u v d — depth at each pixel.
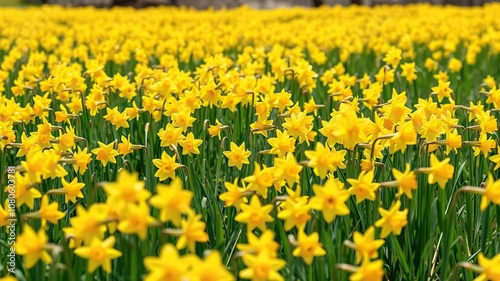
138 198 2.48
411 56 9.57
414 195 3.81
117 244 3.30
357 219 3.95
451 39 10.90
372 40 10.28
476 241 4.03
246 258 2.48
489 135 5.46
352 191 3.12
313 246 2.73
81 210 2.58
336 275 2.70
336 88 6.23
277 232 3.55
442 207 3.68
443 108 4.69
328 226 3.53
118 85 5.92
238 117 5.36
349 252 3.31
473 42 10.88
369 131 3.71
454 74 8.34
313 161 3.15
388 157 4.38
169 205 2.50
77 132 5.05
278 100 5.05
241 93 5.26
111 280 3.25
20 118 5.15
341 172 4.15
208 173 4.81
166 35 12.48
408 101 7.18
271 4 27.02
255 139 4.93
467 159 4.82
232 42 10.71
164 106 5.20
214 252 2.28
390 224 2.96
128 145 4.11
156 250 3.72
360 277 2.56
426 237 3.72
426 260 3.74
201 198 4.23
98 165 4.82
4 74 6.77
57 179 4.16
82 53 8.87
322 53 8.66
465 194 3.82
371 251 2.69
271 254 2.59
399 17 17.34
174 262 2.28
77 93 6.04
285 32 11.74
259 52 8.05
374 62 9.88
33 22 15.23
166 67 7.49
